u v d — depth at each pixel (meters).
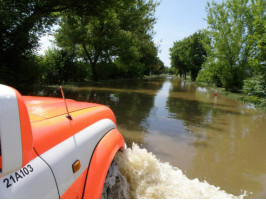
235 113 10.39
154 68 82.94
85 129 1.99
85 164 1.72
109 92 16.81
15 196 1.00
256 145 5.68
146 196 2.71
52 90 15.70
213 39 23.34
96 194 1.72
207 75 29.20
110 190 2.33
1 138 0.98
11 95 1.10
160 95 16.78
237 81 21.97
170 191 2.96
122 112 9.10
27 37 11.62
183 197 2.86
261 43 12.57
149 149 4.96
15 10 12.40
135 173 2.97
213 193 3.14
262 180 3.77
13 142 1.04
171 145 5.33
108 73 34.28
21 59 12.05
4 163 0.98
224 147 5.43
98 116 2.48
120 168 2.71
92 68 30.41
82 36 27.14
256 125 8.00
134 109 9.95
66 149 1.54
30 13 13.47
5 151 0.99
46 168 1.27
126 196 2.62
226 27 21.80
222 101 14.92
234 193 3.28
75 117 1.98
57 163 1.38
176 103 12.77
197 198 2.92
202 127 7.34
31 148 1.20
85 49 29.16
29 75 12.54
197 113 9.88
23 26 12.01
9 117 1.04
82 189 1.62
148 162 3.31
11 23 11.29
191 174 3.83
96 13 17.58
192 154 4.82
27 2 12.78
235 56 21.52
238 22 21.02
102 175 1.87
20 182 1.07
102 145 2.09
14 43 11.30
